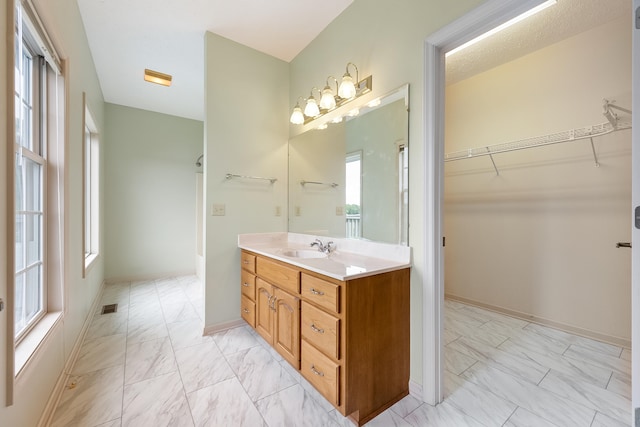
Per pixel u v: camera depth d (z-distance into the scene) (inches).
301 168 102.2
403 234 64.7
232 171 95.8
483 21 51.1
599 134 79.8
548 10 78.0
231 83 95.6
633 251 38.9
